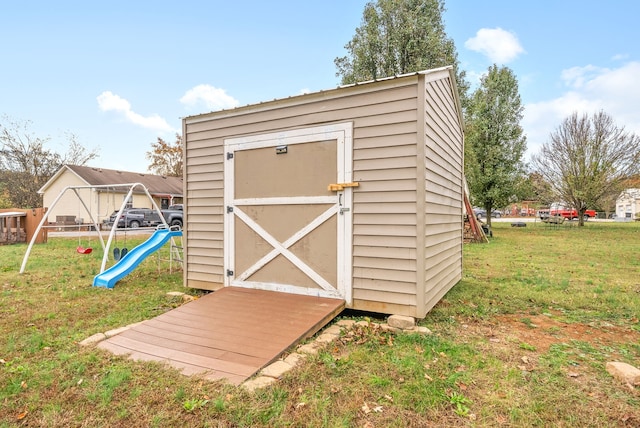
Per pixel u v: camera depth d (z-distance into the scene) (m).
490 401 2.19
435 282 4.19
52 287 5.33
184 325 3.37
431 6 13.16
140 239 13.54
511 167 17.61
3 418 2.00
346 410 2.06
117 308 4.23
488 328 3.62
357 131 3.89
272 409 2.05
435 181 4.11
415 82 3.57
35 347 2.98
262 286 4.55
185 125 5.23
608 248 10.72
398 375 2.50
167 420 1.95
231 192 4.80
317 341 3.10
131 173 26.45
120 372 2.47
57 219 18.36
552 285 5.61
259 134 4.57
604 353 2.98
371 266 3.82
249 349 2.83
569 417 2.03
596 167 19.67
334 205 4.04
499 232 17.61
